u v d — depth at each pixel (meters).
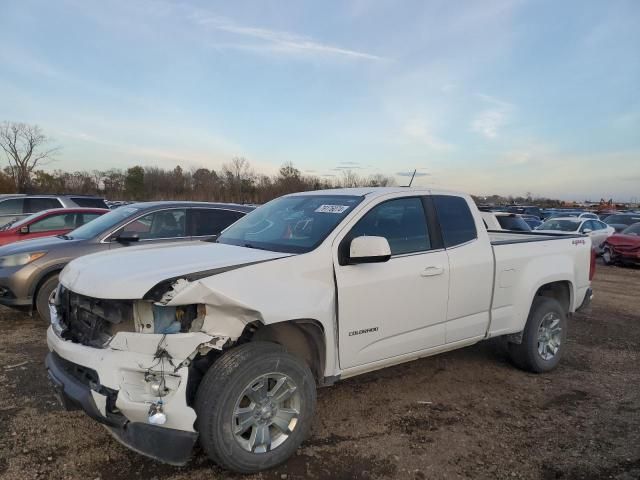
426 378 4.92
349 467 3.23
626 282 12.12
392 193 4.19
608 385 4.87
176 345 2.78
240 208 7.96
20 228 9.04
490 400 4.42
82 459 3.23
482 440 3.66
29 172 60.94
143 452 2.78
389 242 3.99
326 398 4.36
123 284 2.91
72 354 2.98
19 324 6.55
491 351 5.87
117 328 2.96
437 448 3.52
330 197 4.36
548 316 5.15
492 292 4.65
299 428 3.22
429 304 4.12
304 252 3.52
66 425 3.68
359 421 3.91
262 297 3.06
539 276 5.00
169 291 2.84
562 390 4.71
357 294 3.62
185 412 2.75
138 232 6.99
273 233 4.09
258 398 3.07
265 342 3.15
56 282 6.39
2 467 3.11
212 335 2.85
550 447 3.57
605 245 16.25
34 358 5.14
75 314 3.29
